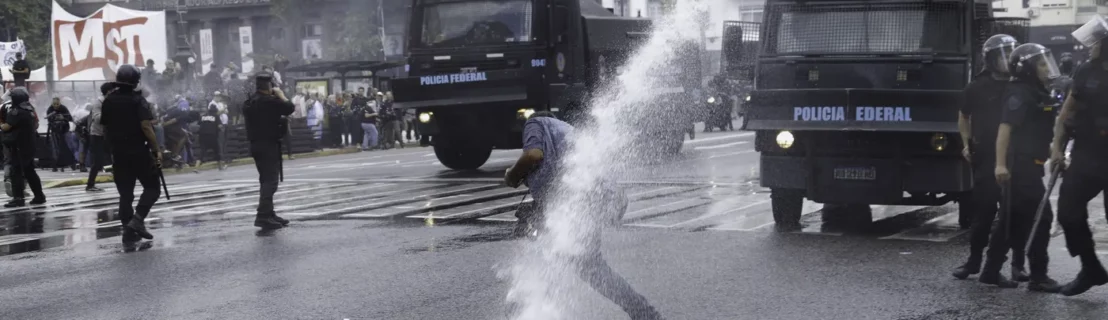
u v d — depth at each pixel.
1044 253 7.62
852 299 7.47
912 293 7.65
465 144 20.38
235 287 8.42
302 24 60.41
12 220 14.02
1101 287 7.79
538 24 19.44
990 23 11.77
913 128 10.46
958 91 10.46
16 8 51.25
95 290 8.45
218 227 12.45
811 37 11.23
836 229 11.04
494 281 8.30
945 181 10.50
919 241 10.14
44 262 10.04
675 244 10.12
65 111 24.39
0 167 25.39
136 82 11.42
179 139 25.33
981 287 7.83
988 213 7.95
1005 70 7.77
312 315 7.30
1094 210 12.17
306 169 23.61
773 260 9.11
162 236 11.78
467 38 19.75
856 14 11.15
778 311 7.13
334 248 10.39
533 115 6.37
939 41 10.91
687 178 17.20
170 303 7.84
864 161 10.69
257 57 58.38
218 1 66.31
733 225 11.42
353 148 32.97
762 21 11.45
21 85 22.09
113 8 31.88
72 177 22.28
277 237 11.35
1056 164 7.33
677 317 7.00
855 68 10.99
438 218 12.66
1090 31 7.05
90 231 12.55
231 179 21.25
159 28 32.06
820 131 10.76
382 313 7.29
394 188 17.08
